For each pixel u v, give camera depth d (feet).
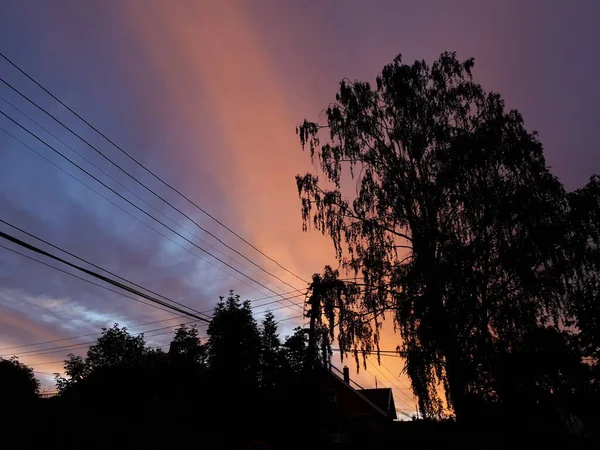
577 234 48.98
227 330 58.85
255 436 53.42
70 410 46.80
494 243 51.08
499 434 47.73
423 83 65.00
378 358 57.16
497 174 53.67
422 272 52.80
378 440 57.57
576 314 50.65
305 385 57.06
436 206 56.13
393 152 63.67
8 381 72.43
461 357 48.39
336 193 64.23
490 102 60.85
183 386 58.54
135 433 46.78
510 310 48.26
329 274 61.87
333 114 67.56
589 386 48.98
